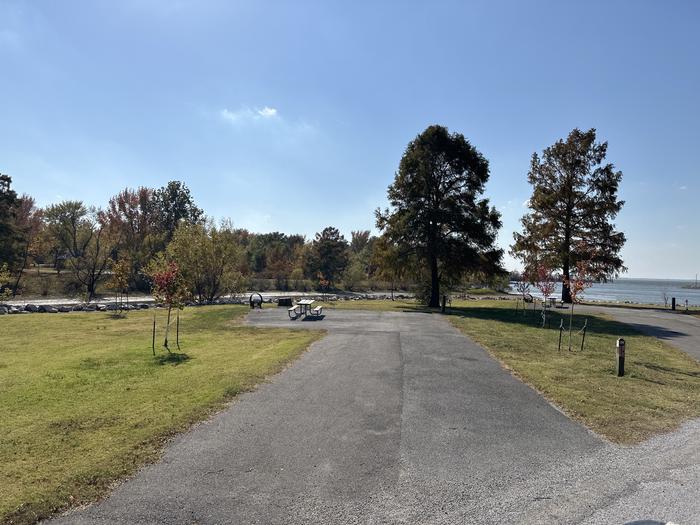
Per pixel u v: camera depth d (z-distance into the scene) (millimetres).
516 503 4625
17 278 48500
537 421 7148
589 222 35781
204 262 33031
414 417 7207
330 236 70250
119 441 6059
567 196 36594
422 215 29250
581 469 5457
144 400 7922
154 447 5887
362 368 10625
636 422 7199
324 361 11391
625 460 5746
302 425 6758
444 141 29797
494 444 6180
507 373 10430
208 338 15703
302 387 8891
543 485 5031
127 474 5137
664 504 4648
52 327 19203
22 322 20750
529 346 14227
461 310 27453
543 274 29734
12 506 4398
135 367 10750
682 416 7590
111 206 63625
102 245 48938
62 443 5988
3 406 7633
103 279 50938
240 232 93125
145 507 4445
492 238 30219
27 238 50875
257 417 7098
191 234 33906
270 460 5535
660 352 14359
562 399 8305
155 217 70688
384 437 6348
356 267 66062
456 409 7652
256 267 78688
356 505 4523
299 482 4984
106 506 4461
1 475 5070
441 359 11812
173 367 10711
